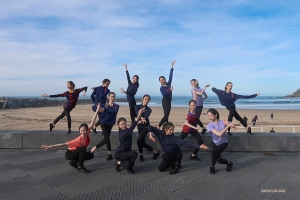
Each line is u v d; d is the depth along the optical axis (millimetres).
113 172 4742
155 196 3607
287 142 6129
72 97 6465
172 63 6980
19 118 24891
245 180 4273
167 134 4715
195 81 6633
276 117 28734
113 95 5672
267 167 5008
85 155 4727
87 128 4969
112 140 6359
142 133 5391
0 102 45906
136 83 7016
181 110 41656
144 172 4746
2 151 6309
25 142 6512
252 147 6184
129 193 3715
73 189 3869
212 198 3545
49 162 5355
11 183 4117
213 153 4652
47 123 20484
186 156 5934
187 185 4055
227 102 6242
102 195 3639
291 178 4363
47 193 3707
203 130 6516
